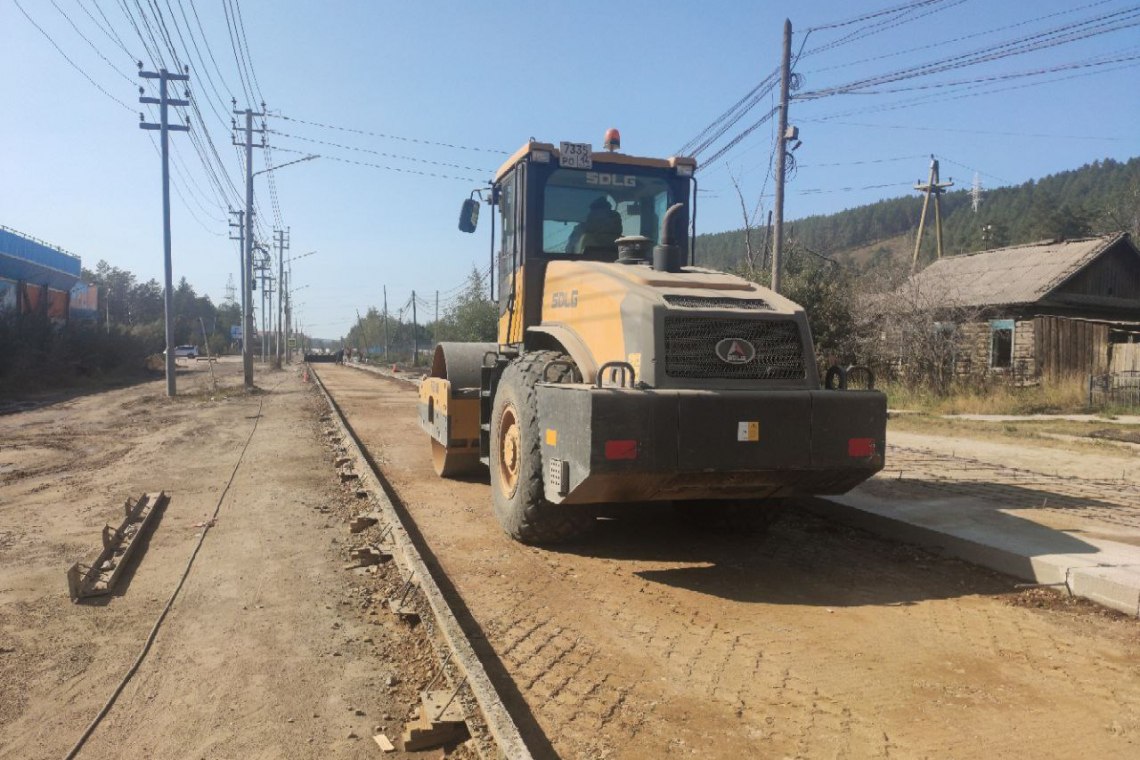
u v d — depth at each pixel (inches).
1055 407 725.3
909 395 797.9
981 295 954.1
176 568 238.8
